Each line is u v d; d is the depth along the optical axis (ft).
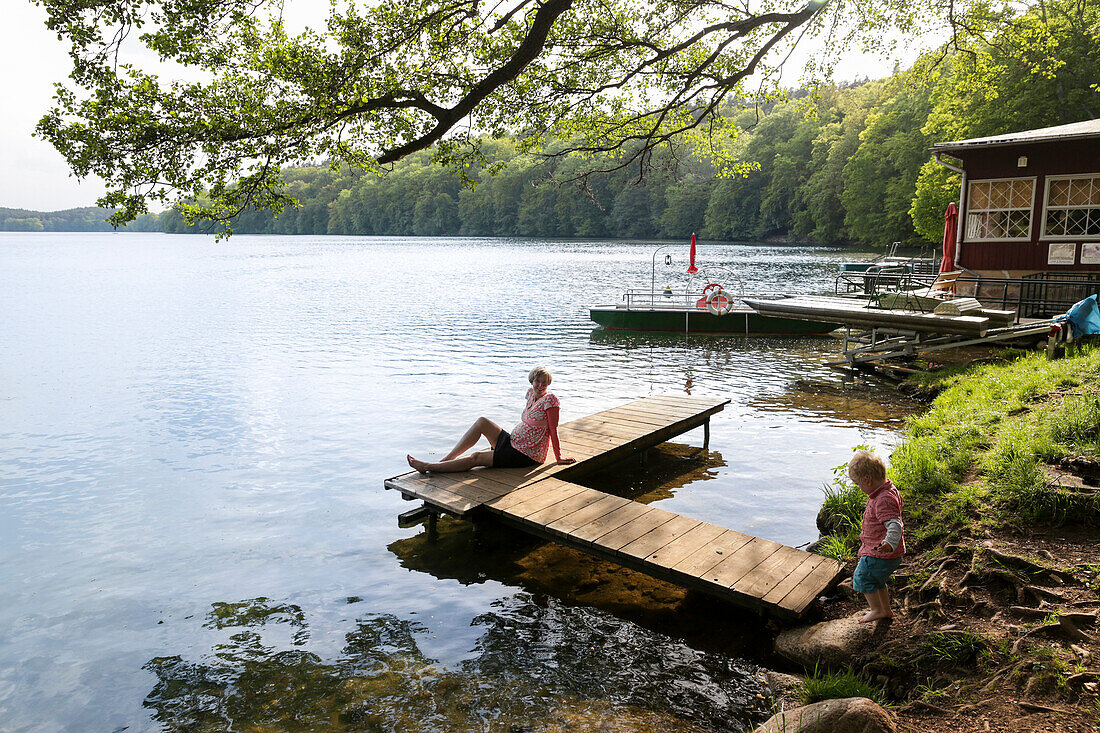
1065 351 36.52
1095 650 12.69
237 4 24.53
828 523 22.29
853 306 50.01
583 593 19.27
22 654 16.72
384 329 72.79
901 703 13.15
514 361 54.85
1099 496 16.88
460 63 29.37
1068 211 47.52
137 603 19.15
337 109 24.99
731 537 19.94
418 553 22.08
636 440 28.63
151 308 95.35
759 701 14.24
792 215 295.28
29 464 31.71
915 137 194.29
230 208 25.13
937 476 20.77
